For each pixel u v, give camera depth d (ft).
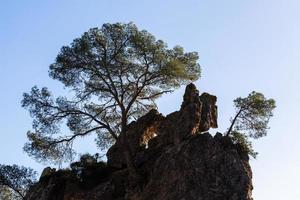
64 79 226.17
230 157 193.36
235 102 216.33
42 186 220.64
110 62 223.51
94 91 224.74
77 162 225.15
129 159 209.97
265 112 214.69
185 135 201.87
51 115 223.71
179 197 186.09
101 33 225.76
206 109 211.41
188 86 212.43
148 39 222.89
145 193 195.42
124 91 220.02
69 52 225.97
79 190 211.61
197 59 228.43
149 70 221.46
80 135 223.30
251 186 189.26
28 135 223.92
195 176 188.85
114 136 220.02
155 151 214.90
